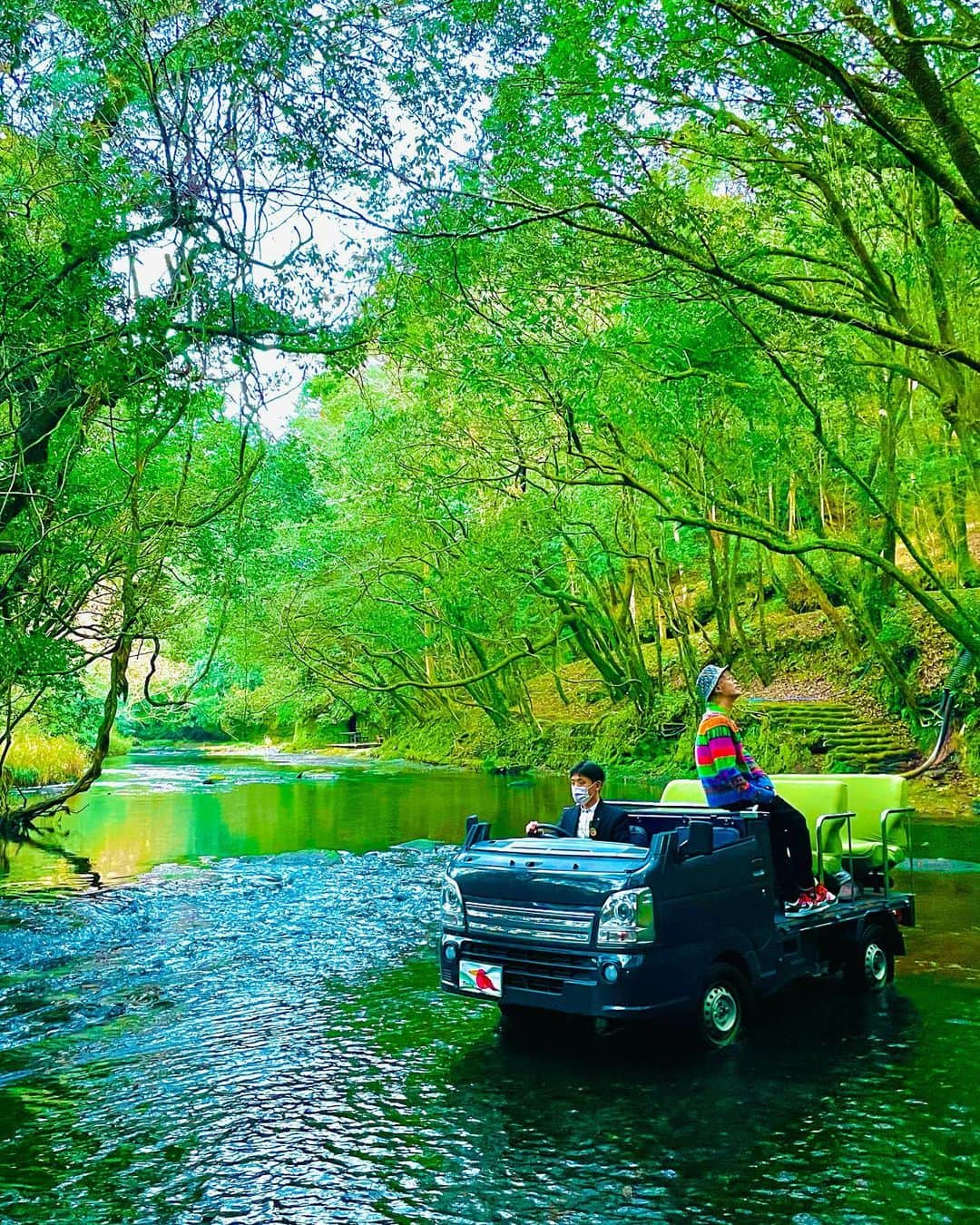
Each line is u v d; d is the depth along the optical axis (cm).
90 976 786
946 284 1362
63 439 1365
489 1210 383
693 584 3709
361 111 979
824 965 673
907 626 2248
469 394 1681
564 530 2350
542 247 1203
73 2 928
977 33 851
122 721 5994
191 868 1300
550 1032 625
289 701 4853
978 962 767
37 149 1016
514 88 942
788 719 2348
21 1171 436
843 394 1385
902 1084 505
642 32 850
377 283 1196
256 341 1191
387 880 1201
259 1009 692
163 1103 512
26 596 1296
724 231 1228
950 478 2048
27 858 1427
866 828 760
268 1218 384
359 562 2695
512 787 2520
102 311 1075
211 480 1658
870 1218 370
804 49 812
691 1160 421
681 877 550
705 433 1869
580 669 4059
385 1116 484
